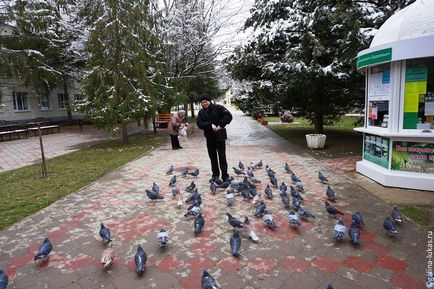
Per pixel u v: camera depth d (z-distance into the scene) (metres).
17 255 3.76
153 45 14.31
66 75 23.12
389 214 4.71
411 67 5.70
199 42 18.25
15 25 18.66
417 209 4.83
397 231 4.07
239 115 37.34
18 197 6.08
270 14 13.34
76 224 4.64
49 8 19.75
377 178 6.38
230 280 3.12
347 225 4.36
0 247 3.97
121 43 12.66
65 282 3.18
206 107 6.62
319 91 11.67
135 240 4.06
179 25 18.00
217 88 31.42
